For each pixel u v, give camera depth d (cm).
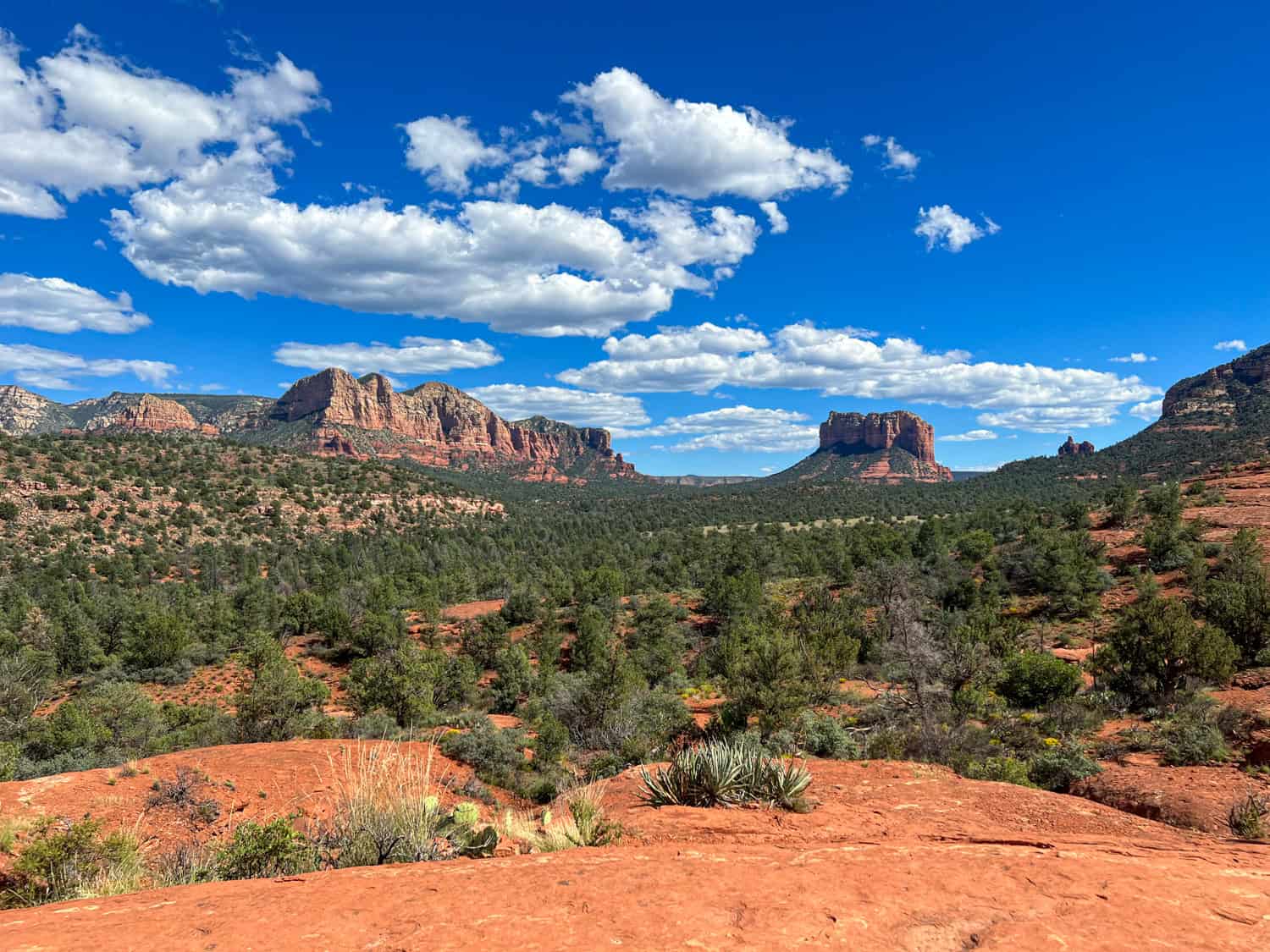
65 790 1280
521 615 7094
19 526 10300
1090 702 2677
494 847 516
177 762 1520
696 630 6681
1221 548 5316
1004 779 1330
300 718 2734
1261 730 1554
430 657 4631
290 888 334
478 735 2162
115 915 296
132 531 11206
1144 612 2802
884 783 930
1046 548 6062
